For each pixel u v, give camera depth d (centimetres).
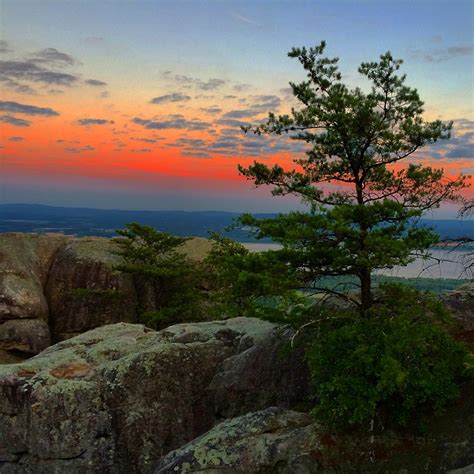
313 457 1223
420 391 1206
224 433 1381
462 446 1136
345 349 1233
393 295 1334
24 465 1778
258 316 1361
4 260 3894
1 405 1816
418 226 1291
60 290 4003
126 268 3638
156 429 1803
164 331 2228
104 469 1747
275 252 1332
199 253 4303
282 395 1647
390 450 1203
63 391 1794
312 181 1545
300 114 1462
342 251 1293
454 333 1533
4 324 3575
